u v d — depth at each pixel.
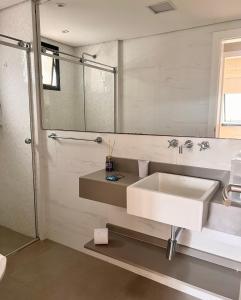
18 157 2.51
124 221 2.09
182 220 1.32
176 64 1.75
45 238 2.56
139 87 1.90
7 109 2.49
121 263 2.11
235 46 1.57
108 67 2.01
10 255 2.27
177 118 1.78
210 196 1.37
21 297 1.78
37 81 2.29
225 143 1.60
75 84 2.17
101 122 2.08
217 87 1.63
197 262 1.78
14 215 2.66
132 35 1.89
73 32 2.11
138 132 1.93
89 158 2.15
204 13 1.63
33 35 2.21
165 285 1.90
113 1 1.92
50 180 2.43
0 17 2.36
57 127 2.30
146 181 1.64
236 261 1.69
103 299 1.76
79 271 2.06
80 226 2.33
